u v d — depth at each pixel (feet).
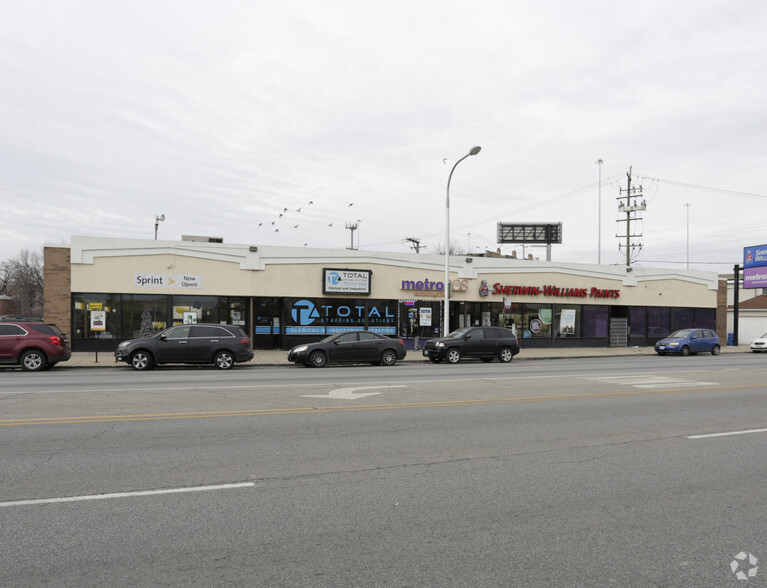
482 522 15.25
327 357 65.05
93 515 15.38
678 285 115.34
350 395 38.27
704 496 17.67
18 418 28.58
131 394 37.60
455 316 97.14
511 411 32.60
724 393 41.93
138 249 77.00
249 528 14.58
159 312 78.43
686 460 21.99
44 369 59.26
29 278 256.32
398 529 14.69
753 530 14.90
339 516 15.53
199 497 16.94
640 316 112.27
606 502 16.99
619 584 11.85
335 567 12.47
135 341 59.47
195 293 79.36
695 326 118.01
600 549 13.58
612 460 21.88
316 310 86.28
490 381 48.47
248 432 25.90
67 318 74.54
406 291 91.50
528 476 19.60
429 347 74.79
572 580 12.00
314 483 18.47
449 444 24.22
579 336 105.70
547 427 28.17
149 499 16.70
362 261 88.38
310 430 26.55
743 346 124.16
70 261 74.79
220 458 21.36
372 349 67.51
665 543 13.99
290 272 84.02
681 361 79.30
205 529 14.49
